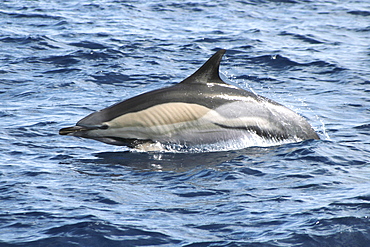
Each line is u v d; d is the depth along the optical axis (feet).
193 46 169.78
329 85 129.90
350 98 118.32
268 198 63.62
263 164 76.59
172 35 184.85
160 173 73.87
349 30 195.83
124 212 60.34
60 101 116.06
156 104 83.76
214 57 86.53
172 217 58.95
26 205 62.08
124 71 141.18
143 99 84.53
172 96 84.43
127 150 85.40
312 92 124.26
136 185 69.05
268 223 56.75
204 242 53.36
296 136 87.61
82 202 63.21
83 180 70.90
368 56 157.17
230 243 52.85
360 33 191.01
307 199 62.75
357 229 54.60
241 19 215.72
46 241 53.72
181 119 83.51
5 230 55.98
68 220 58.08
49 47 163.53
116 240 54.08
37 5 233.35
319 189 66.03
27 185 68.59
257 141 86.07
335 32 192.34
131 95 122.52
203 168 75.51
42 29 187.62
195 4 243.60
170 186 68.54
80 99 118.01
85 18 209.26
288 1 252.62
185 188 67.72
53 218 58.65
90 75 136.77
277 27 200.54
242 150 83.82
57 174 73.31
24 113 106.32
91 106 112.88
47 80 132.46
